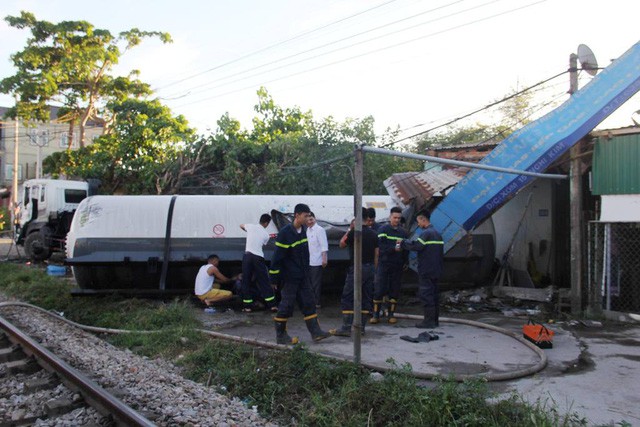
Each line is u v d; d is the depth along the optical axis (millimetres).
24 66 26453
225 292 9703
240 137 19422
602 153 8969
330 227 10688
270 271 6715
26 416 4750
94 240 10234
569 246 11492
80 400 5043
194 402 4988
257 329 8109
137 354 6988
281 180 17172
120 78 27609
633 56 8836
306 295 6957
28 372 6062
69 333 8008
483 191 8906
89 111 28047
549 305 9805
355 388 4895
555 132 8594
